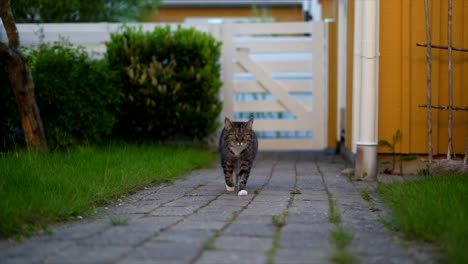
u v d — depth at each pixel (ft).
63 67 28.19
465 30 24.68
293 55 35.35
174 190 20.88
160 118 31.24
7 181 17.90
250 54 34.65
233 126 20.86
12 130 27.27
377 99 24.64
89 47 33.19
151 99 30.99
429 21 24.13
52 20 40.93
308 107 34.73
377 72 24.41
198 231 13.76
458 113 24.84
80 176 19.70
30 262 11.24
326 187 21.72
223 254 11.71
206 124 31.73
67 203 16.08
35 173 18.94
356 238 13.33
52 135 27.40
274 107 34.68
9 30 24.93
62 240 12.98
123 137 31.99
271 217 15.58
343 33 33.12
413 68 25.04
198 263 11.09
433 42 24.81
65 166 21.26
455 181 19.38
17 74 24.75
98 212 16.53
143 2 46.98
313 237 13.26
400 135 25.16
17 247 12.45
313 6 46.73
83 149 26.16
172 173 24.29
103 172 21.13
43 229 14.06
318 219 15.38
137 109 31.12
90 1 43.16
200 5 57.41
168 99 31.04
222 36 34.27
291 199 18.75
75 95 27.68
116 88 29.78
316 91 34.40
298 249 12.16
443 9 24.72
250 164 21.03
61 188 17.83
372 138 24.08
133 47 31.40
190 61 31.60
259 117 37.04
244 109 34.65
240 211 16.53
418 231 13.42
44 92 27.22
